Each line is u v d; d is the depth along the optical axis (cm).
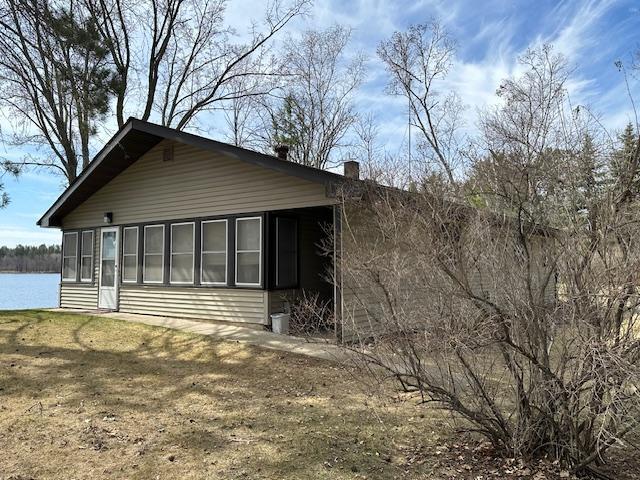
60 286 1404
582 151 369
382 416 484
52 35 815
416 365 367
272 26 2020
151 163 1177
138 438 418
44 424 446
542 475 339
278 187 940
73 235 1384
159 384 595
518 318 332
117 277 1244
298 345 804
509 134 521
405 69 2228
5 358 701
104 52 930
